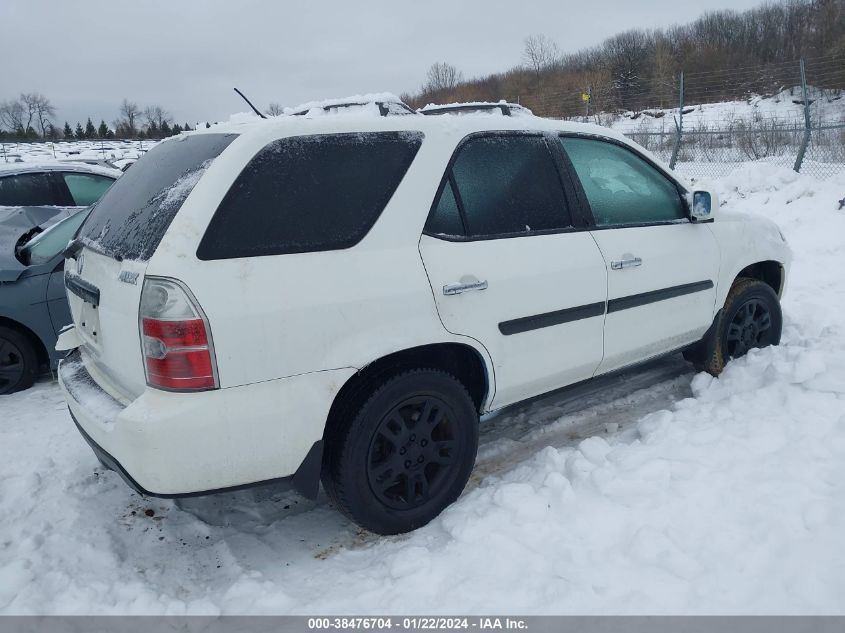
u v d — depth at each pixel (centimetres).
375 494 296
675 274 402
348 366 276
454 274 305
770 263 487
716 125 1881
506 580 263
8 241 584
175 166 298
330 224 280
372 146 298
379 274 285
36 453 407
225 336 251
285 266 265
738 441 344
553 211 353
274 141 275
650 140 1861
